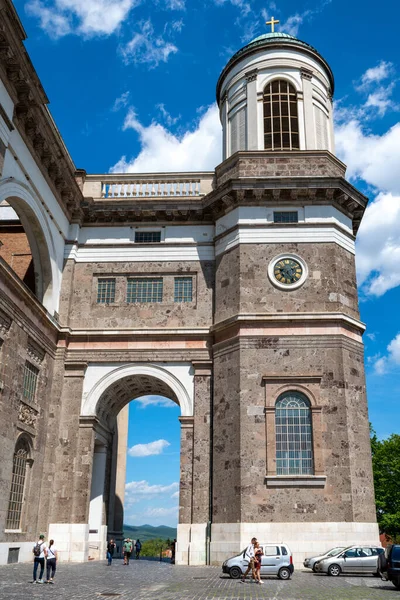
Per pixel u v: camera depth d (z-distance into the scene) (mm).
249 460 26141
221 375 28672
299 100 34312
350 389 27328
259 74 34969
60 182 29953
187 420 28641
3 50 22141
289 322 28250
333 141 35688
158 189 33844
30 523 26094
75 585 17828
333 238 29797
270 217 30422
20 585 17422
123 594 15875
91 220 33031
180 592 16594
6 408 23906
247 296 29047
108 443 33281
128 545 28984
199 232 32469
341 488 25484
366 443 27016
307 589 18234
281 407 27094
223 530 25875
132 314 31156
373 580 22078
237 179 30297
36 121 25625
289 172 31281
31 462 26656
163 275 31844
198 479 27547
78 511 27781
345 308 28906
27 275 32188
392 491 53719
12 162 24703
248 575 21672
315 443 26156
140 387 32844
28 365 27016
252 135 33438
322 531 24906
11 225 33812
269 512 25281
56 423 28750
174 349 30062
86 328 30828
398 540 57250
